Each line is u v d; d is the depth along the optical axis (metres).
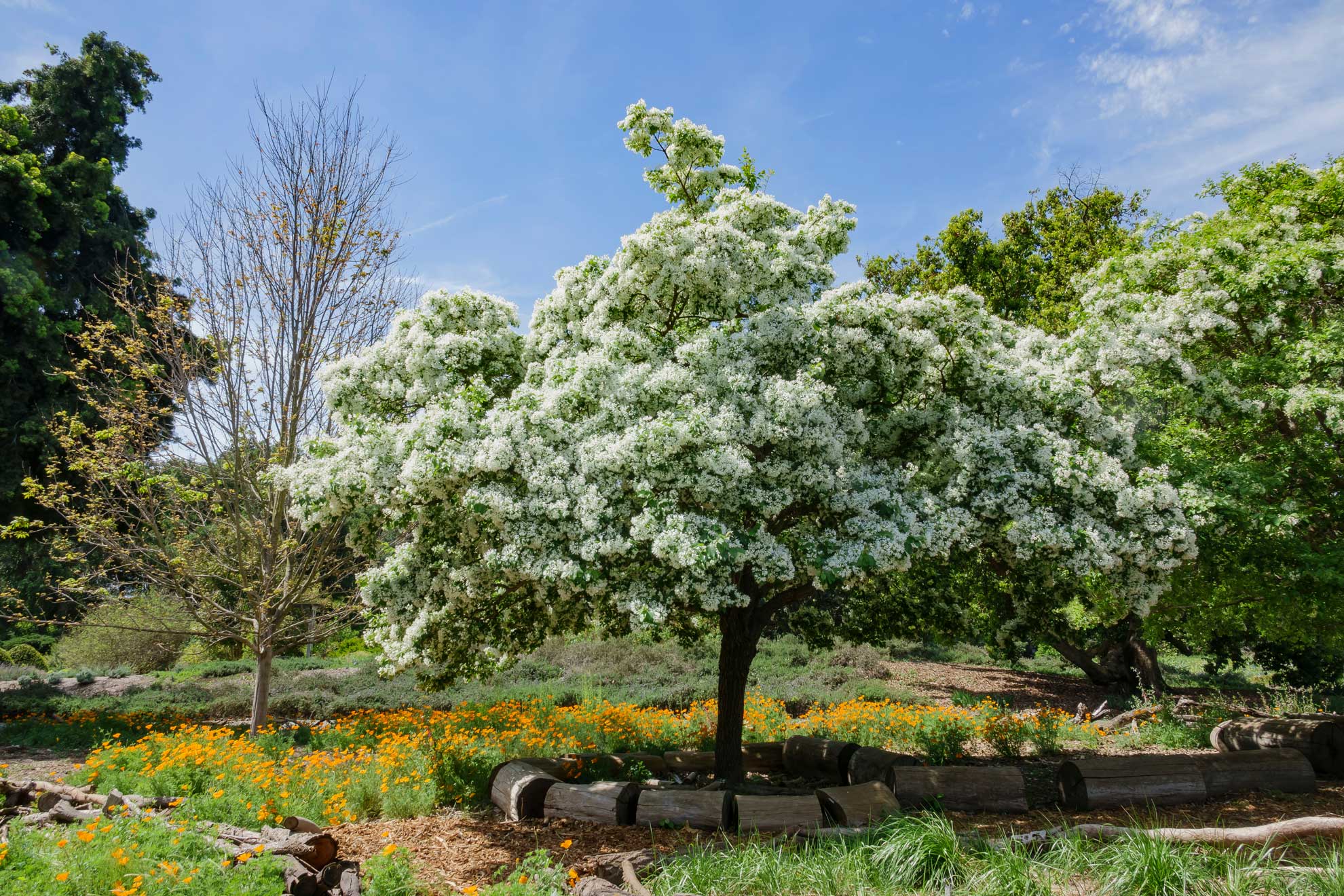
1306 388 8.05
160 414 12.50
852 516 6.90
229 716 14.27
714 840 5.96
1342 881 4.08
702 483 6.22
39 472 20.98
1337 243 8.66
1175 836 5.09
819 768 9.20
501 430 6.30
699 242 7.70
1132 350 7.97
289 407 11.71
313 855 5.02
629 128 9.26
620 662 18.28
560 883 4.77
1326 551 7.57
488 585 7.38
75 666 20.73
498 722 11.20
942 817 5.68
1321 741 8.54
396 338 7.86
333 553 12.51
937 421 7.83
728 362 7.09
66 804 6.16
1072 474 6.84
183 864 4.62
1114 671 17.50
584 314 8.39
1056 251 22.25
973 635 11.95
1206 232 9.84
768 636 22.27
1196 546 7.12
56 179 22.81
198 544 12.52
